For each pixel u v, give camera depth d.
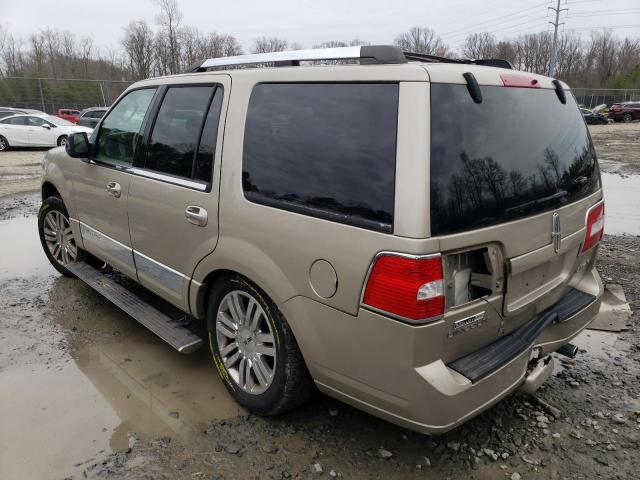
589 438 2.82
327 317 2.36
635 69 70.69
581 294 3.10
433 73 2.17
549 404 3.12
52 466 2.56
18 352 3.67
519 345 2.48
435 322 2.11
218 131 2.94
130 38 51.28
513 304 2.46
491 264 2.29
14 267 5.49
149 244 3.48
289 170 2.53
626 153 17.84
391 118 2.18
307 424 2.90
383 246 2.12
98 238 4.17
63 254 4.93
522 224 2.38
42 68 53.25
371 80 2.29
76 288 4.88
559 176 2.70
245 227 2.69
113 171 3.79
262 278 2.61
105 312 4.35
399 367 2.16
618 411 3.06
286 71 2.67
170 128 3.33
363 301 2.21
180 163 3.19
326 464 2.60
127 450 2.68
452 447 2.73
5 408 3.01
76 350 3.72
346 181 2.29
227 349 3.04
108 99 36.41
